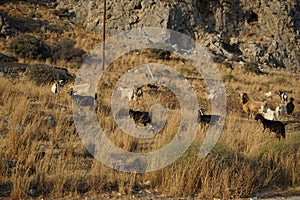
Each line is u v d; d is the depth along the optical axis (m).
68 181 8.27
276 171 9.74
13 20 45.91
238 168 9.34
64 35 45.81
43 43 36.38
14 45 34.47
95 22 51.44
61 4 55.88
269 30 59.72
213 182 8.66
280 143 11.34
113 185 8.51
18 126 11.63
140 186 8.66
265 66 51.16
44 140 11.05
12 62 31.50
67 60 35.91
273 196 8.69
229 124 14.10
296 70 55.78
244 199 8.38
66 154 10.03
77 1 55.94
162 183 8.67
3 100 14.34
